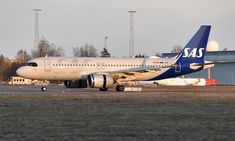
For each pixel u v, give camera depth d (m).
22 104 84.00
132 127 51.59
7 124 53.66
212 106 82.81
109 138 43.53
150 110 73.50
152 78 148.62
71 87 145.50
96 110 72.69
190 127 51.81
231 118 61.84
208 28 151.25
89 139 42.84
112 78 136.75
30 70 136.88
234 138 43.84
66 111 70.44
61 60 139.50
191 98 105.25
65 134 45.84
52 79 140.50
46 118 60.31
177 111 72.19
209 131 48.53
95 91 141.62
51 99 97.62
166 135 45.47
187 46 150.12
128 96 109.94
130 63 145.38
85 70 140.50
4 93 121.25
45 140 42.09
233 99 102.75
